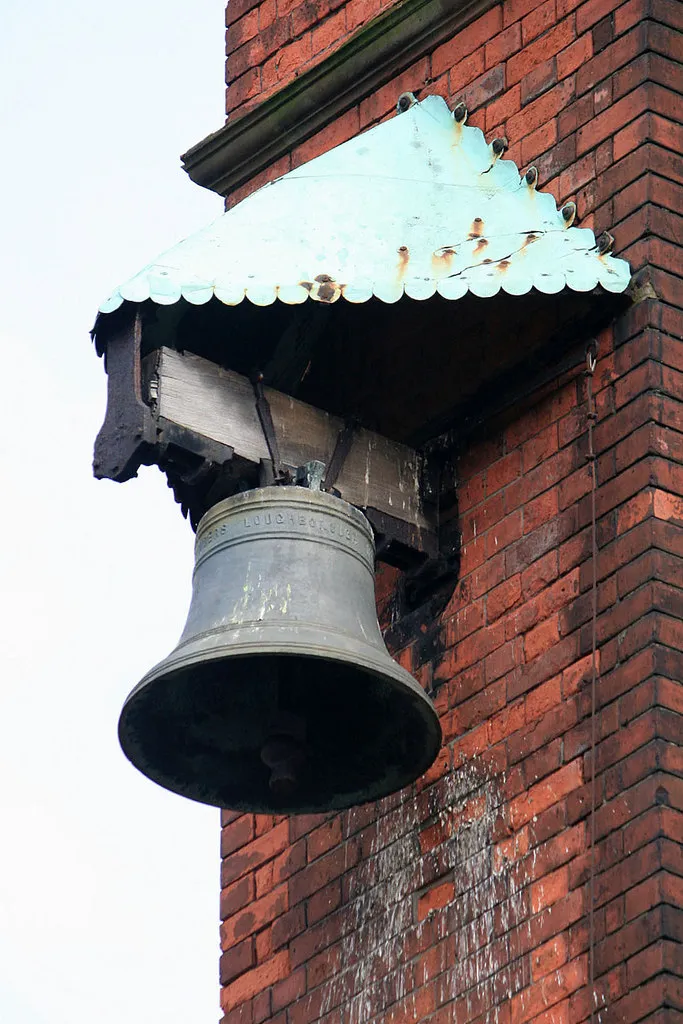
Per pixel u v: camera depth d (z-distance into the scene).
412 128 30.34
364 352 30.47
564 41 30.94
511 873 27.56
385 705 27.97
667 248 29.02
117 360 27.98
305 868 30.20
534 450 29.34
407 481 29.91
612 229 29.33
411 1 32.53
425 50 32.47
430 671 29.55
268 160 33.94
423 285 28.39
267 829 31.00
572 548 28.44
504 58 31.55
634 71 29.97
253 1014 29.92
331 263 28.45
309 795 28.05
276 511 27.67
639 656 27.03
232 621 26.84
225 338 29.08
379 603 30.62
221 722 28.03
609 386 28.70
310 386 30.44
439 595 29.89
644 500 27.75
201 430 28.19
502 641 28.84
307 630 26.62
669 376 28.39
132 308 27.92
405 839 29.03
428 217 29.19
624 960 25.80
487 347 29.80
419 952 28.23
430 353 30.25
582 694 27.62
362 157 29.84
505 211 29.41
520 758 28.03
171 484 28.97
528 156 30.64
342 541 27.73
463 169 29.94
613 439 28.39
